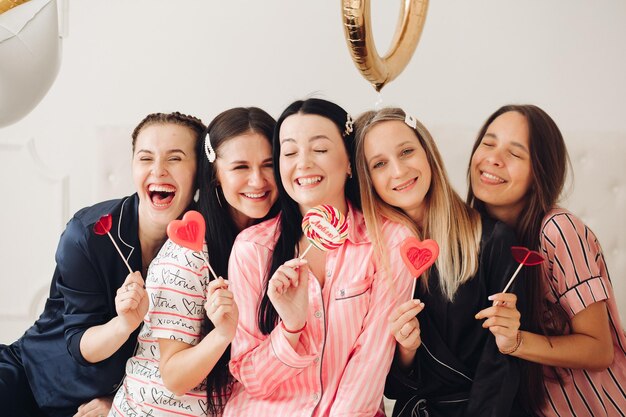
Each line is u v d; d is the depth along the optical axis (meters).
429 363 1.78
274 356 1.65
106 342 1.75
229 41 2.91
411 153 1.78
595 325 1.76
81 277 1.91
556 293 1.83
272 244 1.81
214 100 2.92
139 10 2.92
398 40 1.44
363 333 1.70
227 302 1.59
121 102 2.92
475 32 2.89
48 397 1.93
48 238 2.89
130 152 2.74
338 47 2.89
